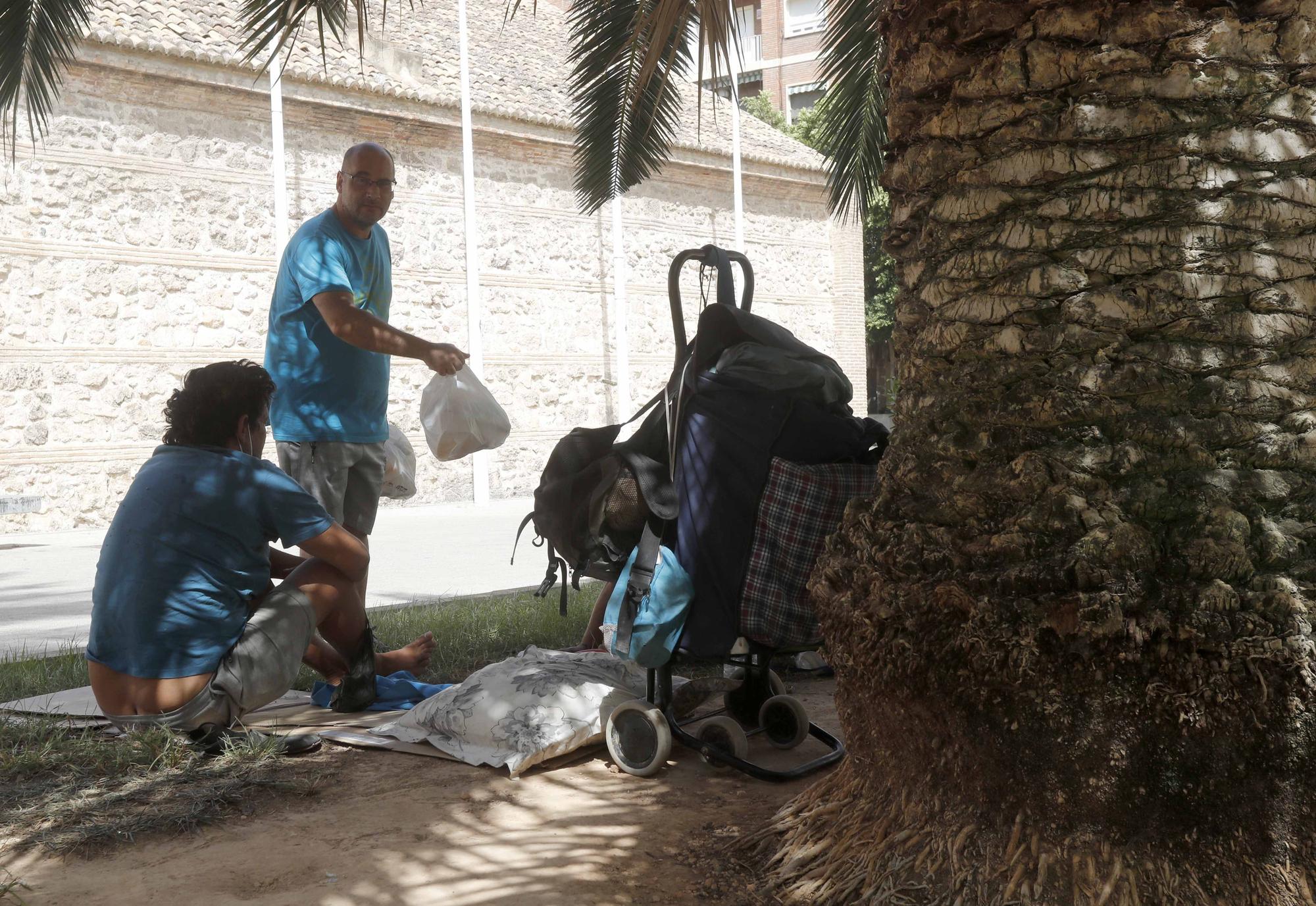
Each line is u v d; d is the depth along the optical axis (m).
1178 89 1.92
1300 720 1.86
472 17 21.31
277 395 4.54
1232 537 1.90
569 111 19.30
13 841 2.75
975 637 2.03
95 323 14.41
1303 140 1.94
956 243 2.16
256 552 3.57
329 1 4.65
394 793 3.10
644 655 3.10
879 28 2.46
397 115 17.16
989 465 2.11
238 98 15.55
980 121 2.08
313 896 2.40
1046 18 2.00
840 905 2.23
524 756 3.27
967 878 2.08
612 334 20.39
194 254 15.24
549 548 3.45
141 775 3.21
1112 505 1.96
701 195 21.95
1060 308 2.02
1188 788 1.91
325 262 4.44
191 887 2.46
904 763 2.27
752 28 38.38
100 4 14.66
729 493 3.07
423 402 4.66
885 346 34.22
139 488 3.51
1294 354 1.97
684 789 3.11
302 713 4.05
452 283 18.22
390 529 13.80
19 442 13.81
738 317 3.21
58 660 5.12
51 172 14.02
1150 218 1.95
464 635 5.40
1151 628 1.89
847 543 2.44
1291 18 1.92
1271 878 1.89
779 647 3.11
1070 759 1.96
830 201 7.98
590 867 2.53
